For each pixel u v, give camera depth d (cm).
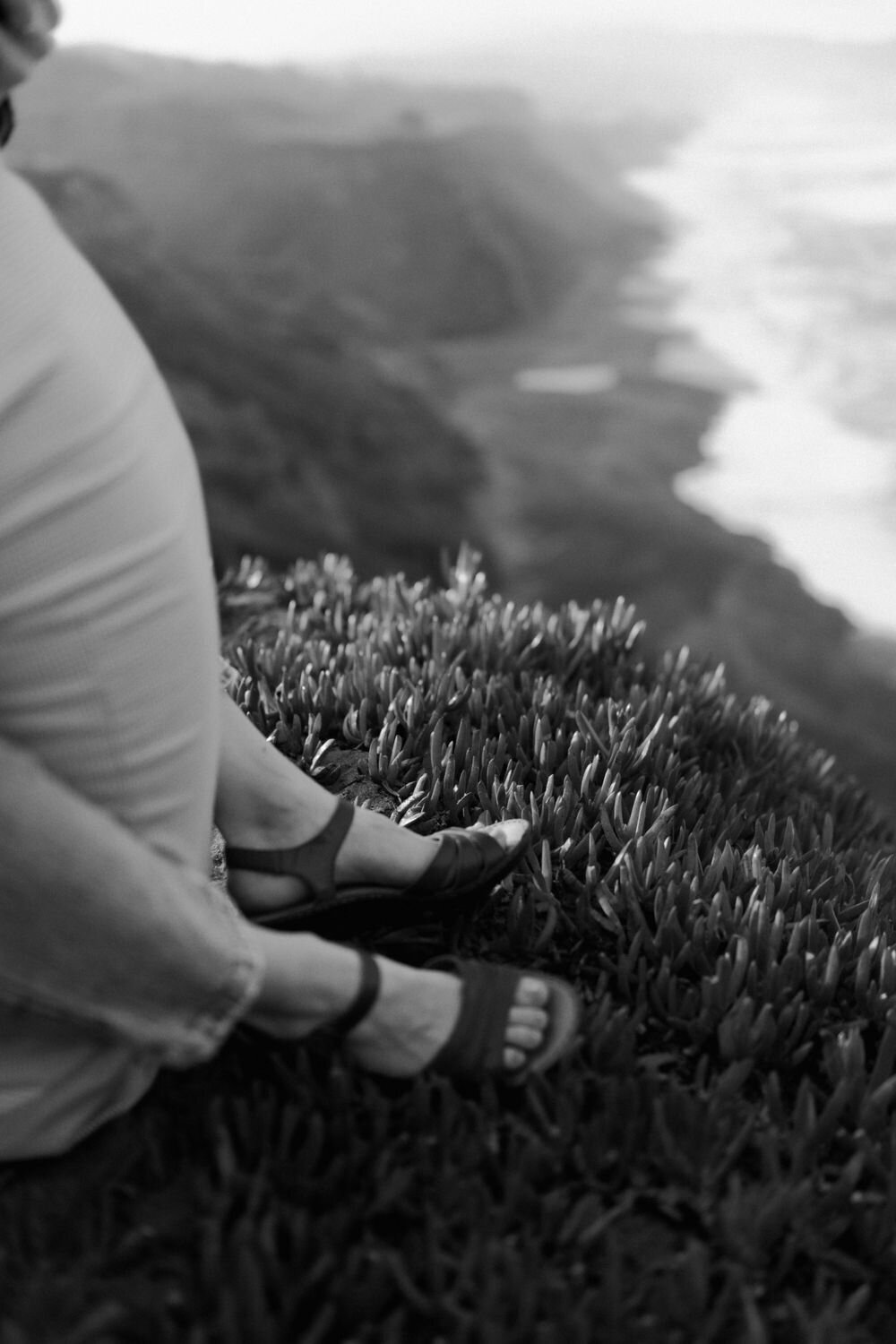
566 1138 175
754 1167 182
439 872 201
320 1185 164
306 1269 156
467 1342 148
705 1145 176
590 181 15075
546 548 5284
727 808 281
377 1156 170
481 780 262
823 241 13225
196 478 161
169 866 147
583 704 299
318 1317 149
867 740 3866
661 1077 191
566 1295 151
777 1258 168
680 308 10806
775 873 240
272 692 303
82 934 140
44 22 145
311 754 274
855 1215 171
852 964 218
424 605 365
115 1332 146
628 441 7125
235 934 150
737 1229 163
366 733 279
